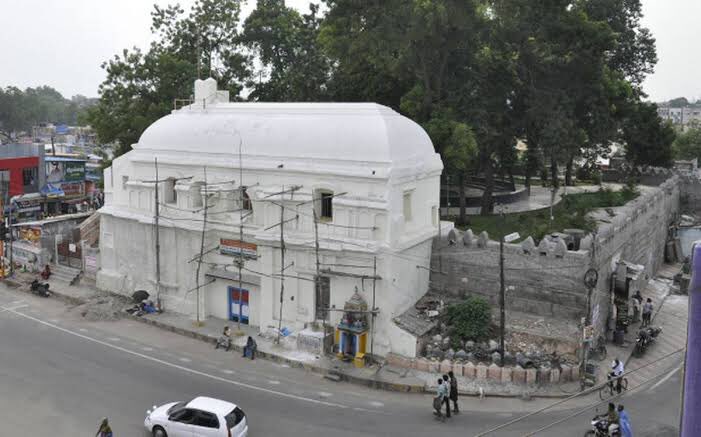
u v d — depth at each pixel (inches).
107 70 2041.1
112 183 1571.1
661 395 1077.1
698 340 374.3
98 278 1612.9
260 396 1071.0
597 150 2383.1
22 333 1364.4
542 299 1235.9
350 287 1202.0
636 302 1419.8
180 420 908.6
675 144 3553.2
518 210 2082.9
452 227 1418.6
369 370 1147.9
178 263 1429.6
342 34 1747.0
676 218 2320.4
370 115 1248.2
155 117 1963.6
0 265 1813.5
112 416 1002.1
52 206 2709.2
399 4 1626.5
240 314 1382.9
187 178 1403.8
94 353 1256.2
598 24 1915.6
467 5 1594.5
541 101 1866.4
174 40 2247.8
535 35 1891.0
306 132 1274.6
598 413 1004.6
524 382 1086.4
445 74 1793.8
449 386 991.6
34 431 953.5
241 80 2332.7
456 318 1190.9
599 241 1232.2
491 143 1893.5
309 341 1218.6
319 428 957.2
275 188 1275.8
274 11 2493.8
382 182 1165.7
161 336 1344.7
